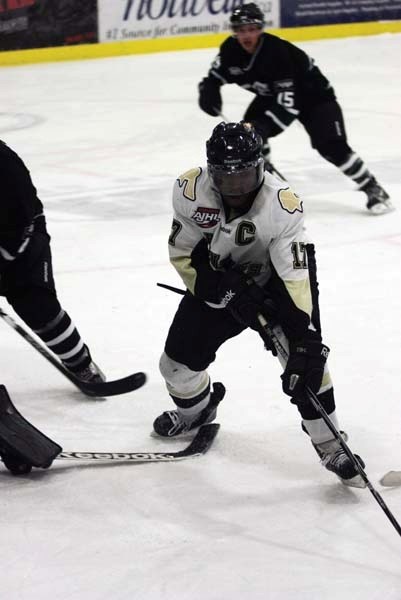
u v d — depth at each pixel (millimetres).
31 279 8344
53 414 8477
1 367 9547
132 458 7395
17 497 6945
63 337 8648
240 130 5984
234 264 6695
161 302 11359
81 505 6805
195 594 5656
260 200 6281
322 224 14602
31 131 22219
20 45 30766
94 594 5680
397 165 18172
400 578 5766
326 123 14438
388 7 34250
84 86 27422
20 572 5930
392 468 7234
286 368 6285
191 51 32531
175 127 22203
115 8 31438
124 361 9625
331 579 5773
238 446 7691
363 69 28766
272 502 6797
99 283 12133
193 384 7520
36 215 8594
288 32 33219
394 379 8914
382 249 13266
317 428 6750
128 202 16219
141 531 6426
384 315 10656
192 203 6477
